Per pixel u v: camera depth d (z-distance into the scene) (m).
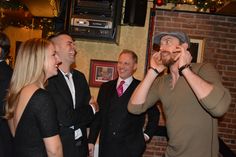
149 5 3.99
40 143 1.66
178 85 1.86
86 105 2.53
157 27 4.12
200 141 1.77
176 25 4.12
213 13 4.04
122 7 3.81
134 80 3.07
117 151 2.91
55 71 1.84
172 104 1.86
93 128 3.06
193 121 1.78
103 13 3.49
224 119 4.18
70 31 3.50
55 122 1.70
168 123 1.89
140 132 2.99
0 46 2.38
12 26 4.56
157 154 4.14
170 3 4.05
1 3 3.85
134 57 3.06
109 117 2.98
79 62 3.97
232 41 4.14
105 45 3.97
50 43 1.80
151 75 2.00
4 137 1.94
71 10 3.49
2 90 2.10
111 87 3.10
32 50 1.71
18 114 1.65
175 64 1.83
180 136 1.81
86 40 3.77
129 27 3.97
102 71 3.95
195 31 4.12
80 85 2.56
